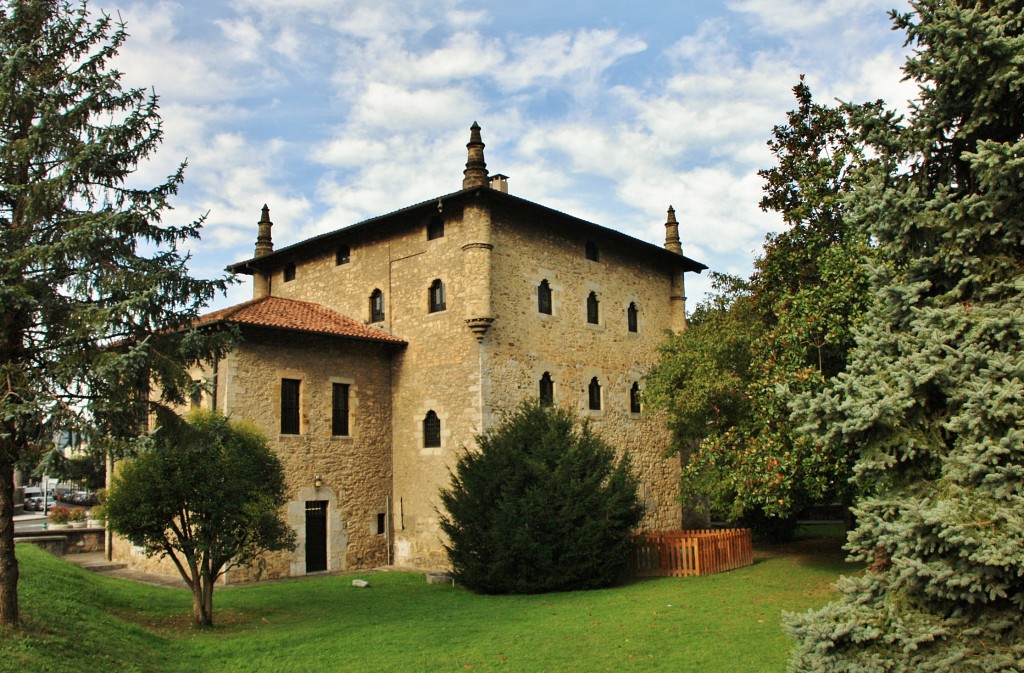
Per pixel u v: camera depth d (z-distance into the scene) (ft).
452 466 72.74
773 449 54.44
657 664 35.37
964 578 22.15
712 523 104.58
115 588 55.88
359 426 76.02
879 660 23.62
